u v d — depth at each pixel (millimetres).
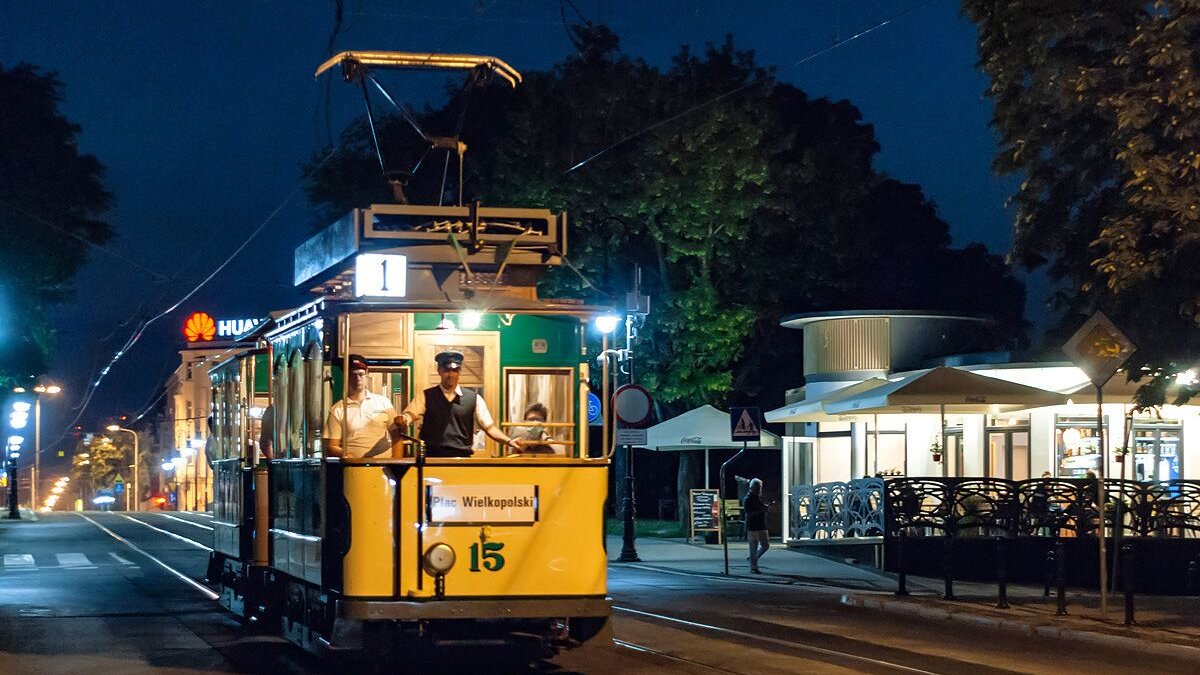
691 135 37188
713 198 37625
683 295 38188
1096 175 17656
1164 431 27484
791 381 47719
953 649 14906
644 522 46562
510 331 12578
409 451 12109
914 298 51719
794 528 31438
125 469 129500
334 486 11664
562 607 11609
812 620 17688
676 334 38719
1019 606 18781
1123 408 27609
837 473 33969
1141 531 22344
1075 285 18438
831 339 34594
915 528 24781
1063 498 23281
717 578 24625
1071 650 15000
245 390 16344
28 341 41500
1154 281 16453
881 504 25844
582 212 38031
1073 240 18031
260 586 15305
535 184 37969
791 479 34156
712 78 37875
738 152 37469
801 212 39781
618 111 37500
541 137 37969
